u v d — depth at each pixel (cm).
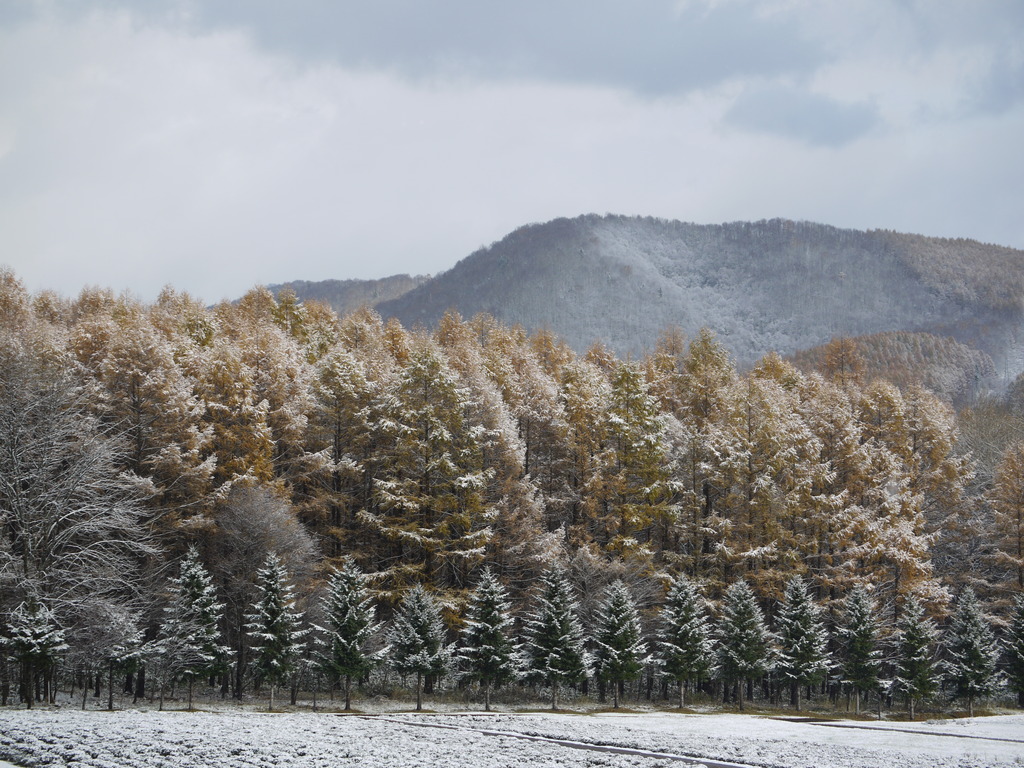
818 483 6612
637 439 6544
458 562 5806
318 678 5378
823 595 6631
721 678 5859
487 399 6344
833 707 5884
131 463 5150
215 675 4431
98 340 5956
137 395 5197
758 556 6131
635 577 6097
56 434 4134
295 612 5041
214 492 5172
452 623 5469
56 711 3403
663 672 5438
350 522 6041
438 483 5972
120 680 5172
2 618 3991
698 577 6244
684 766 2445
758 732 3778
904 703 6128
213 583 5184
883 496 6638
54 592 4081
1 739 2430
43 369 4575
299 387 6128
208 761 2184
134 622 4241
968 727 4400
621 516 6372
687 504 6600
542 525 6316
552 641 5053
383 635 5106
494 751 2588
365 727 3181
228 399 5700
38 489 4072
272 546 5050
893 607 6325
